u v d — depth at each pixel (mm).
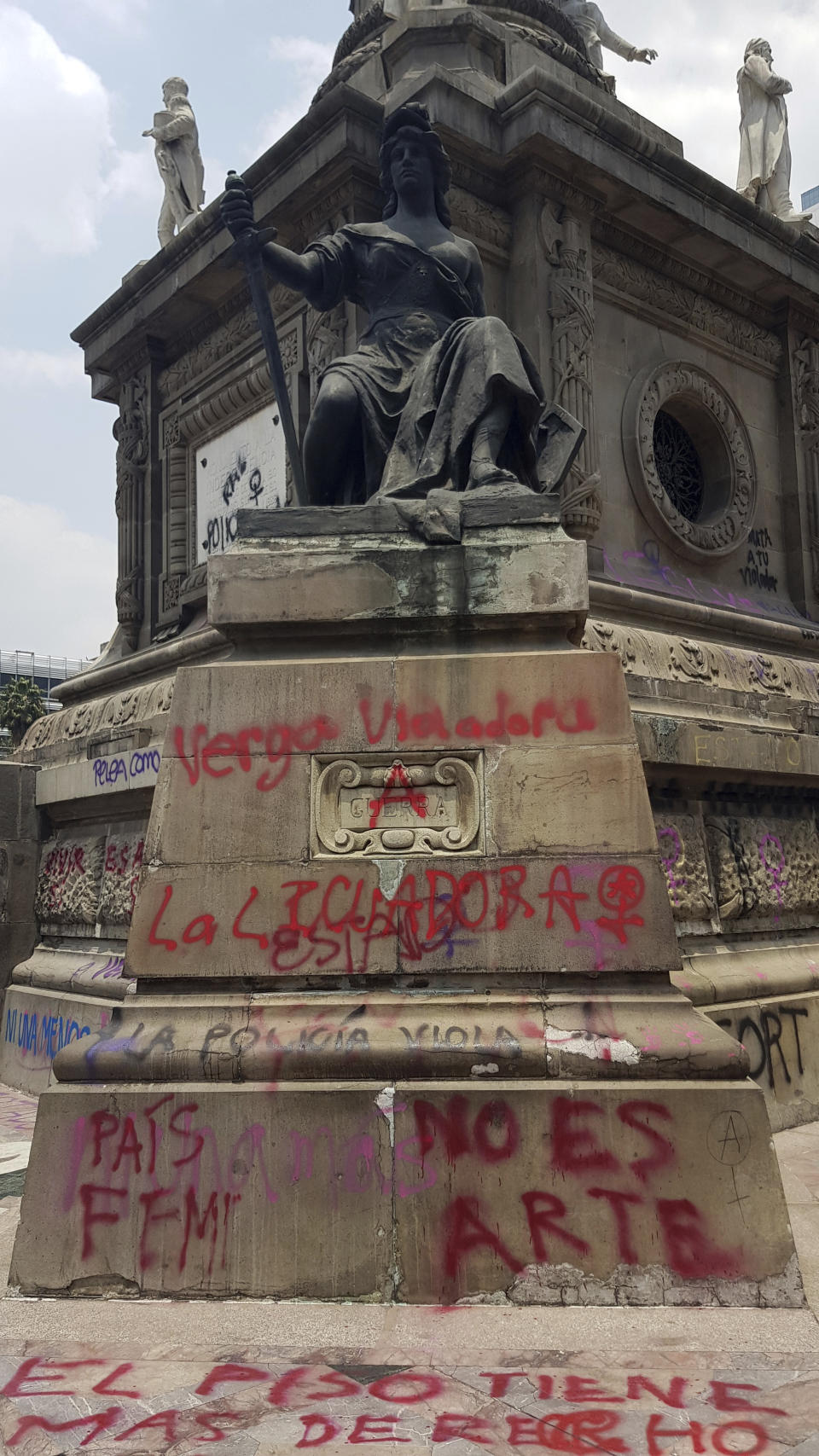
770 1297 3801
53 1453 2902
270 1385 3252
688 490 10227
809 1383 3240
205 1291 3904
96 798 8938
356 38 11625
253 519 4977
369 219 8312
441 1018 4203
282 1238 3932
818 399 11047
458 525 4797
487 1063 4082
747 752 7637
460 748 4504
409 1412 3088
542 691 4543
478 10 9438
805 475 10836
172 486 10859
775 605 10359
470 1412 3080
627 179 8773
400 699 4578
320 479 5777
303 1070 4102
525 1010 4211
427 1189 3949
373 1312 3777
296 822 4480
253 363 9680
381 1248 3908
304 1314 3756
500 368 5180
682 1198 3908
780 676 9094
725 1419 3029
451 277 5918
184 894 4445
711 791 7688
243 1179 3988
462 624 4730
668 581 9203
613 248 9352
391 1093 4031
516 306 8453
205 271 9734
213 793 4535
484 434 5172
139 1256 3947
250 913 4402
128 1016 4324
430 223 6156
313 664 4645
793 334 10984
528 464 5457
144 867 4504
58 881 9680
